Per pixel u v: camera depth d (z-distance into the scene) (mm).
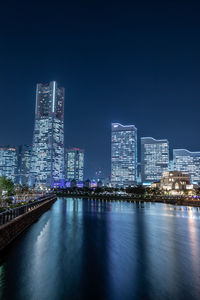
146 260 20859
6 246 25094
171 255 22656
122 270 18094
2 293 13828
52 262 19812
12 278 16125
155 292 14117
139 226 43500
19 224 32344
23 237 30172
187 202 121562
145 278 16406
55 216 58781
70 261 20203
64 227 40188
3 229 24156
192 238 31844
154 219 55719
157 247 26078
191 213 73938
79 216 59625
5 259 20438
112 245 26812
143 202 156500
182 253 23438
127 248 25438
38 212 55094
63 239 29578
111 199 197250
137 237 32188
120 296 13547
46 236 31281
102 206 106250
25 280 15797
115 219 54656
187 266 19203
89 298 13242
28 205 43094
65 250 24031
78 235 32719
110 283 15461
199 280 16125
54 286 14859
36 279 15992
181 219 56156
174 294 13891
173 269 18406
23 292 13953
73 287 14727
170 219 56000
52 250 23875
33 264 19188
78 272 17469
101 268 18469
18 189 130750
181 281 15945
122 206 109000
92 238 30797
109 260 20719
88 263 19734
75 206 102938
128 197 190250
